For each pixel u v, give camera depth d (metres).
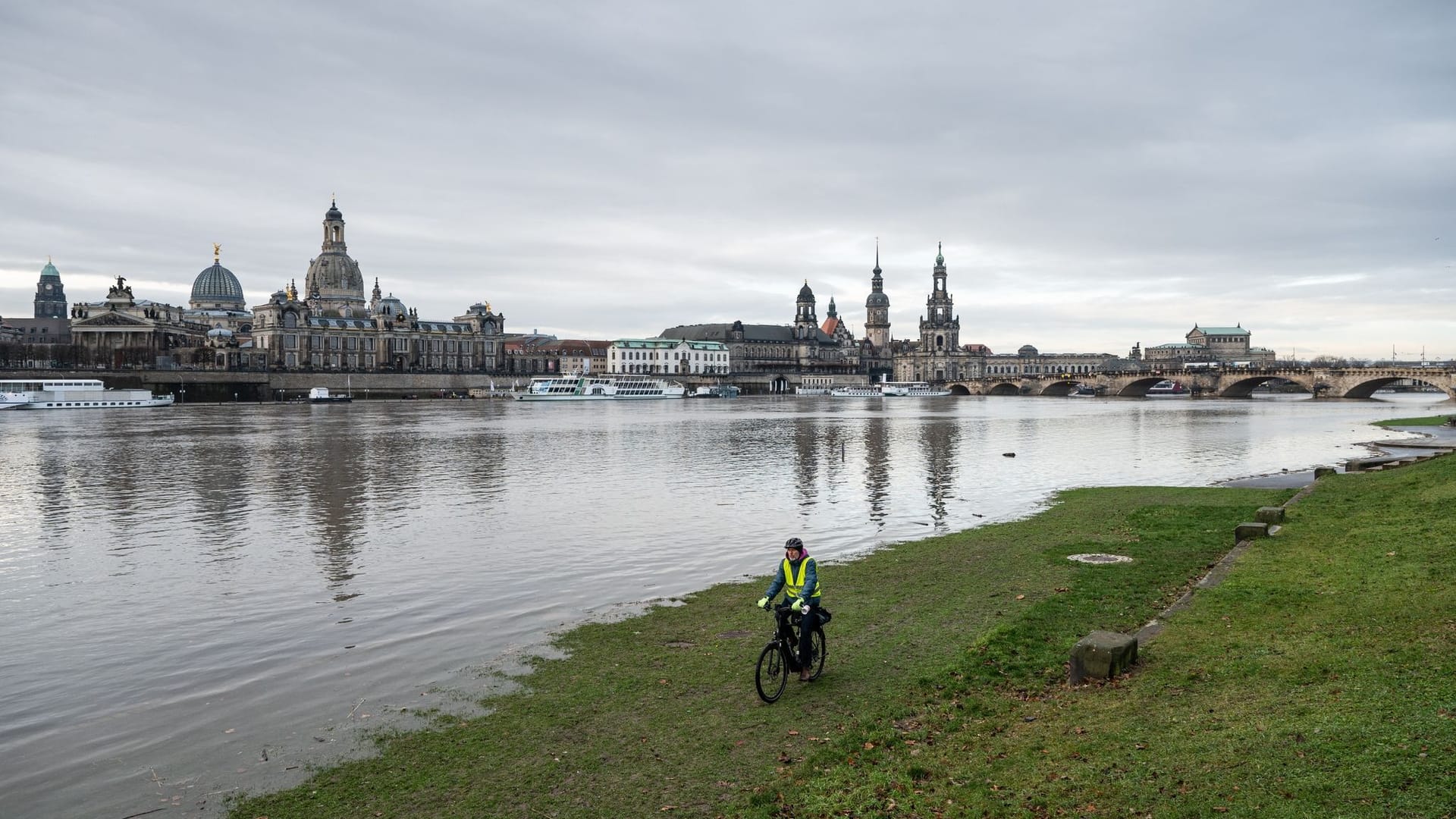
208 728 21.52
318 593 34.38
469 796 17.45
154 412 184.25
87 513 53.12
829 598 31.91
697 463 82.38
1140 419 153.12
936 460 84.81
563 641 27.81
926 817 15.20
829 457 88.75
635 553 41.72
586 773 18.23
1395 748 14.70
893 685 22.27
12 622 30.81
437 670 25.34
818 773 17.39
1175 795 14.59
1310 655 19.78
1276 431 119.44
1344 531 33.97
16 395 192.25
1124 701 18.94
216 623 30.44
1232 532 40.62
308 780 18.58
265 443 103.69
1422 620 20.80
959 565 36.88
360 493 62.19
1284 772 14.63
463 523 49.84
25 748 20.55
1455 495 36.19
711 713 21.17
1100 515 48.28
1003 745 17.66
